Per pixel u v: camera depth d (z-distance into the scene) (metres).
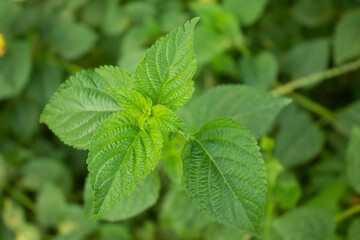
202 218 0.46
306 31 0.69
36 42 0.66
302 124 0.58
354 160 0.48
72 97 0.38
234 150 0.36
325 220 0.46
